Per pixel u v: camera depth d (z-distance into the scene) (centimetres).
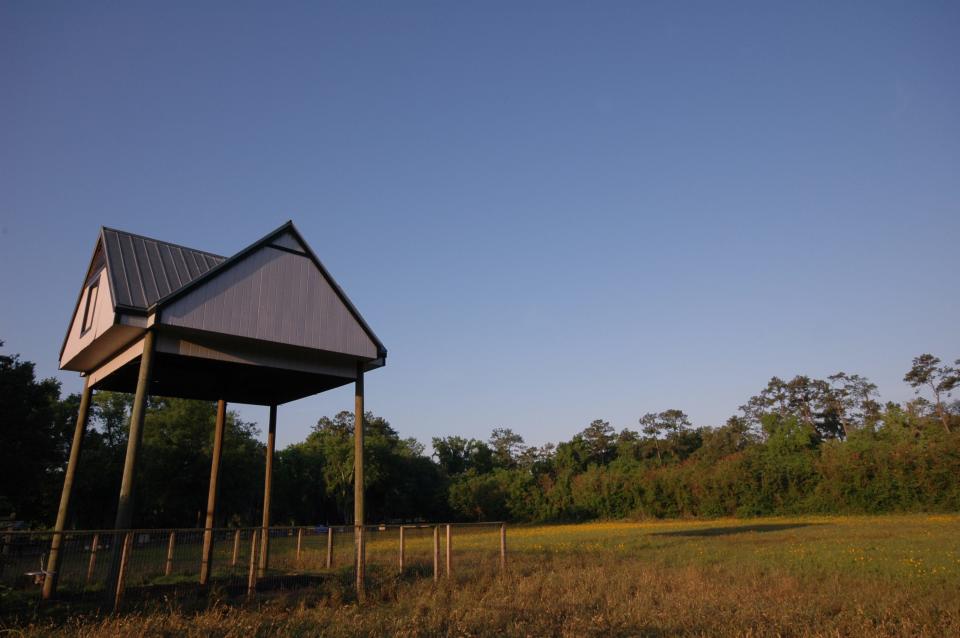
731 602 1156
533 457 11819
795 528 3778
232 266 1465
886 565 1622
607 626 988
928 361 9075
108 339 1429
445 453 10494
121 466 4703
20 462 2956
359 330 1667
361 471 1588
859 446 5441
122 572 1046
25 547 1261
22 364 3131
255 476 5391
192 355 1400
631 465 7494
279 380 1775
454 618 1062
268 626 990
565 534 4244
